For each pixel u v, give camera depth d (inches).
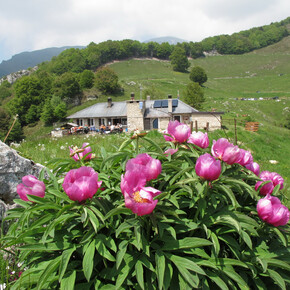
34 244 79.7
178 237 87.4
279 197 111.7
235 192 107.0
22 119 3186.5
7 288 89.0
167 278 73.7
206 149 107.1
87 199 79.1
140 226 76.7
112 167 108.3
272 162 689.0
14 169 148.8
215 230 87.3
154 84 3848.4
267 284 91.6
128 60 6382.9
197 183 82.5
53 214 83.1
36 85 3356.3
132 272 77.7
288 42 7450.8
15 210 96.4
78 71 5575.8
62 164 108.4
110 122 1759.4
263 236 89.8
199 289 77.5
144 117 1501.0
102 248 75.2
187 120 1472.7
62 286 71.1
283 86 4052.7
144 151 103.7
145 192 70.1
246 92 3895.2
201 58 7047.2
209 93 3592.5
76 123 1831.9
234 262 78.5
